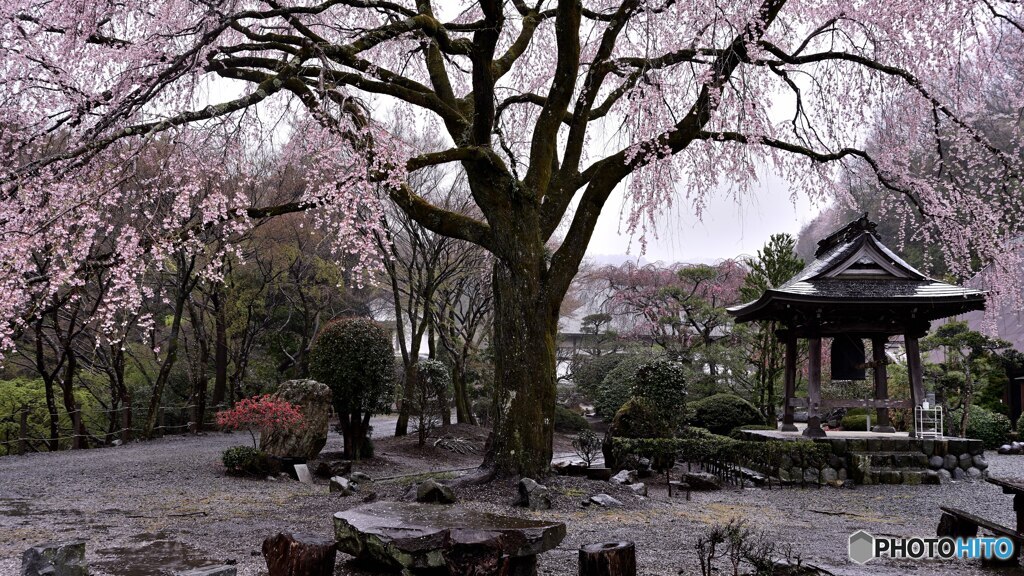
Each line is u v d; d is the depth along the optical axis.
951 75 8.20
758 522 6.93
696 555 5.14
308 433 10.33
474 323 18.66
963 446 10.82
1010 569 4.93
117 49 5.96
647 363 11.73
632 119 7.96
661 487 9.55
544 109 8.68
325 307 20.33
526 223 8.00
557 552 5.16
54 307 7.18
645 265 24.34
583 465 10.60
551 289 8.02
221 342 17.77
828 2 8.34
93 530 5.91
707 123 8.61
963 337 15.05
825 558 5.24
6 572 4.49
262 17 5.87
